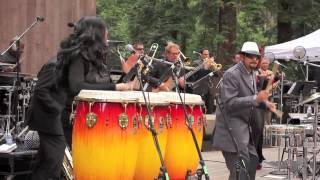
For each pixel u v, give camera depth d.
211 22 20.95
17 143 6.76
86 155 5.11
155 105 5.53
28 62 12.72
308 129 8.82
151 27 23.53
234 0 18.88
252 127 6.29
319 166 9.33
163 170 5.13
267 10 21.94
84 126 5.11
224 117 6.06
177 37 23.45
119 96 5.09
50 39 13.08
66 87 5.23
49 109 5.42
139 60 5.50
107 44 5.17
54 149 5.51
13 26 12.82
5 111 9.77
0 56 9.91
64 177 5.96
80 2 13.61
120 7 29.83
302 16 21.86
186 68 7.32
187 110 6.11
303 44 12.65
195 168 6.28
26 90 9.46
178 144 5.98
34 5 12.90
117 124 5.07
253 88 6.28
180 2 22.20
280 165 9.88
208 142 12.76
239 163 5.93
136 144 5.26
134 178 5.54
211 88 7.50
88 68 5.04
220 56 19.55
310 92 9.16
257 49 6.23
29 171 6.21
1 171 6.33
